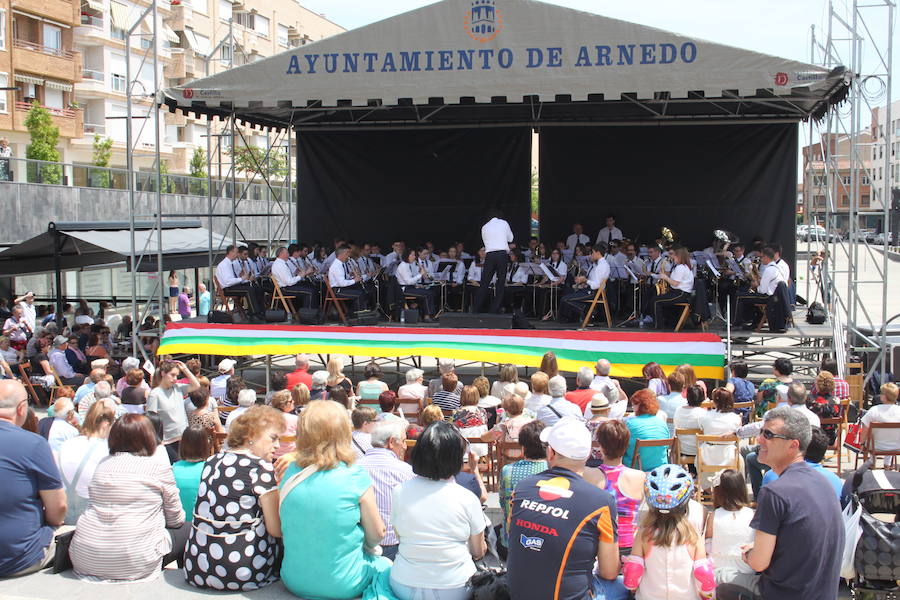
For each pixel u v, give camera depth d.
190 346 12.75
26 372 14.00
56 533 6.00
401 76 11.80
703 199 17.17
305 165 18.48
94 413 6.13
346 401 7.97
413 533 4.26
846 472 8.83
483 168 18.00
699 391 7.94
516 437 7.52
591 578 4.06
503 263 13.18
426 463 4.29
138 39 39.47
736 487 4.94
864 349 11.98
